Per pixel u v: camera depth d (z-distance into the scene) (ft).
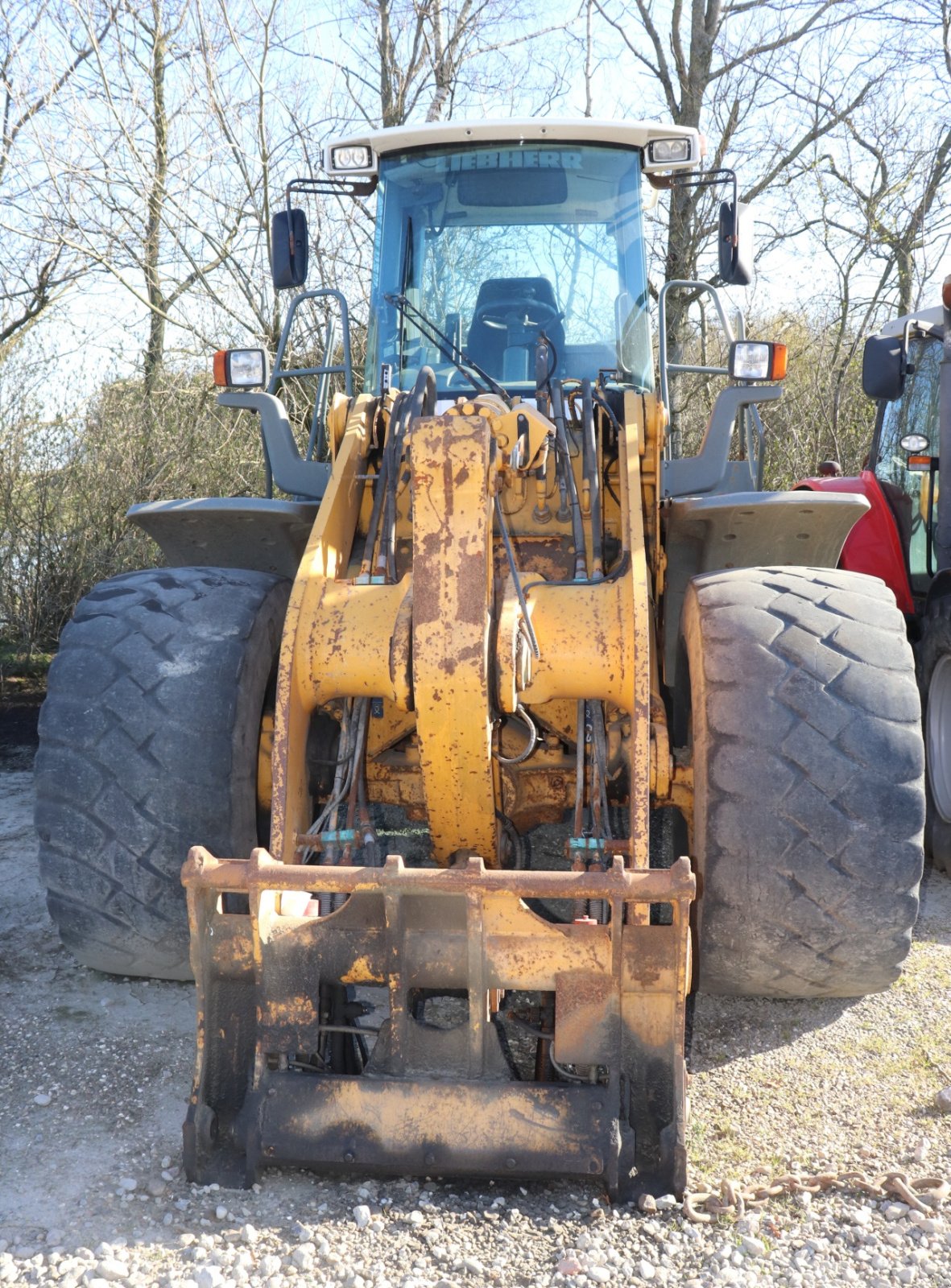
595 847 9.07
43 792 10.28
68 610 29.53
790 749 9.27
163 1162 8.61
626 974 8.04
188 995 11.51
